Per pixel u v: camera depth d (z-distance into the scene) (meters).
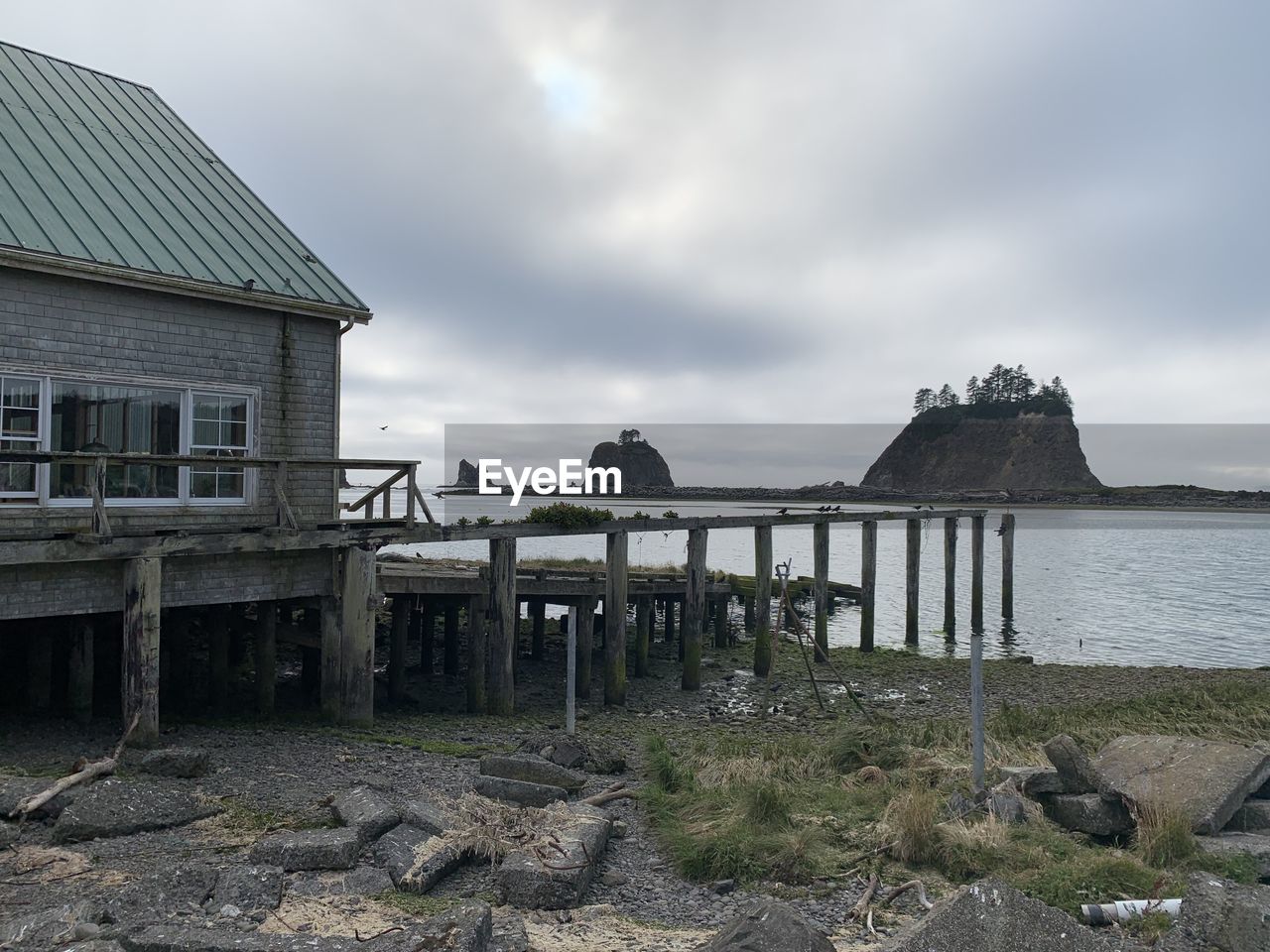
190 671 16.84
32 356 11.14
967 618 35.41
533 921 6.59
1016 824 8.69
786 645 26.84
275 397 13.68
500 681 16.33
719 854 7.90
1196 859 7.64
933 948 5.39
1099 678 22.48
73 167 13.95
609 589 18.27
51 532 10.73
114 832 7.58
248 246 14.31
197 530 12.01
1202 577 52.12
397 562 22.89
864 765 11.92
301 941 5.35
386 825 7.75
